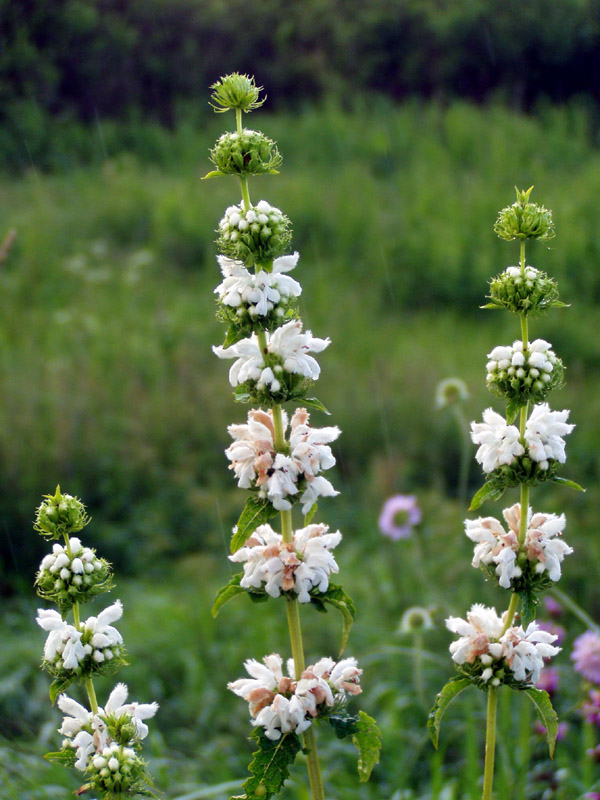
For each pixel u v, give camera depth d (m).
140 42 27.08
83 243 17.06
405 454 9.70
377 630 6.32
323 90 28.44
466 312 14.77
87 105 26.44
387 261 16.00
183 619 6.76
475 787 4.14
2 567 7.84
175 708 5.74
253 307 2.36
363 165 22.36
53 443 9.20
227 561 7.96
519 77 28.56
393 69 29.05
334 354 12.22
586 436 9.71
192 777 4.73
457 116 24.58
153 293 14.59
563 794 4.14
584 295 14.73
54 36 26.00
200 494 8.87
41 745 4.84
